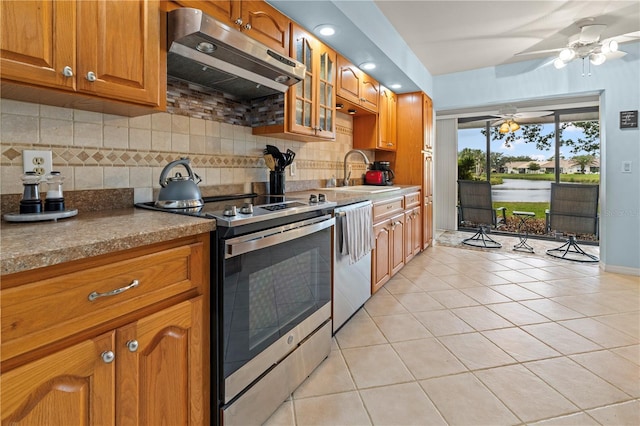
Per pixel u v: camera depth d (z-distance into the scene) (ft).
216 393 3.84
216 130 6.43
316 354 5.70
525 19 8.96
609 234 11.34
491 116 18.98
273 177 7.45
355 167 12.00
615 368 5.66
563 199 13.12
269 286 4.58
